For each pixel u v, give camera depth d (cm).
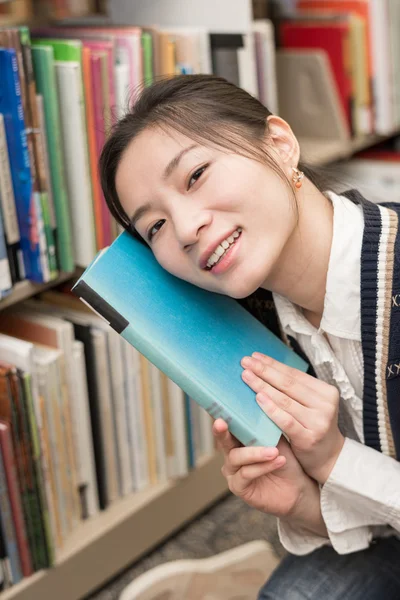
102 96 122
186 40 136
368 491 87
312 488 91
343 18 184
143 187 78
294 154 85
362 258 81
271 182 78
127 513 141
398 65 194
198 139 77
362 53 188
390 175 201
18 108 110
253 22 162
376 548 99
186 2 149
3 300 119
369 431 90
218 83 84
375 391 86
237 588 124
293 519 93
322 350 88
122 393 139
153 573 115
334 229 82
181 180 76
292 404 83
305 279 85
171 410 146
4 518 121
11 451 119
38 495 125
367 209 84
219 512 160
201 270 79
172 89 81
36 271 121
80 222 125
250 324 90
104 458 139
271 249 77
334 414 85
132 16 155
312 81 186
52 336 128
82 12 155
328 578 96
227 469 87
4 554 123
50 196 120
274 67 176
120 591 140
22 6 145
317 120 190
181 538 153
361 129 196
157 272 85
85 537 135
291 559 101
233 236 77
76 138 119
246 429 80
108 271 82
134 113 81
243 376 84
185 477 152
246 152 77
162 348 80
